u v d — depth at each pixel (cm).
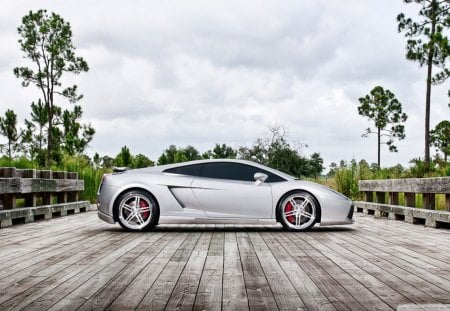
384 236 816
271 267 525
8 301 384
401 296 398
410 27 3111
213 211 878
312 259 577
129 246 689
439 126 4725
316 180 1997
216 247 680
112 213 877
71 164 1694
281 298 392
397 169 1700
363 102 5606
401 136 5534
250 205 882
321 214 885
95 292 412
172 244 711
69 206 1302
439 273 492
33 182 1084
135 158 4494
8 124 4138
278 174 909
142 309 362
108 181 885
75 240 757
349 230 913
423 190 1020
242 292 412
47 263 550
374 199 1416
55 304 375
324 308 363
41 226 980
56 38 4300
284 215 888
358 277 472
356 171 1744
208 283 446
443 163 1575
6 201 1002
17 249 659
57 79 4306
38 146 4256
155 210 873
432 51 2873
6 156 1398
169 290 420
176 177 885
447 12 3089
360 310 358
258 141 2547
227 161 905
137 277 473
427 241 747
